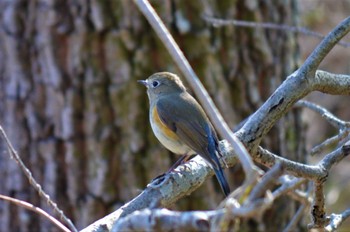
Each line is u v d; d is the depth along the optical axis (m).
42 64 11.90
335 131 19.06
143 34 11.55
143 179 11.72
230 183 11.88
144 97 11.62
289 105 7.45
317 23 19.67
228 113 11.93
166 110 9.30
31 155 12.09
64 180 11.95
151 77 9.81
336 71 19.78
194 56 11.75
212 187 11.77
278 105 7.39
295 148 12.75
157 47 11.56
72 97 11.76
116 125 11.69
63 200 11.98
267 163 7.35
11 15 11.98
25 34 11.98
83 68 11.69
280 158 7.33
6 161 12.26
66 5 11.70
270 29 12.30
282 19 12.51
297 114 12.80
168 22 11.60
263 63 12.21
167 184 6.93
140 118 11.64
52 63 11.80
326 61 19.83
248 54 12.11
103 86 11.66
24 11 11.98
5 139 6.93
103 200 11.78
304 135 13.01
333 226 7.70
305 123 13.06
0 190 12.35
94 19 11.56
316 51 7.51
